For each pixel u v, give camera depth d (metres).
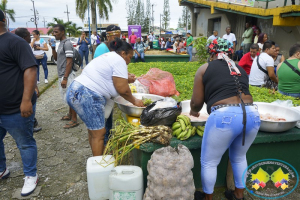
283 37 10.84
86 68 2.89
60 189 3.10
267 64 4.91
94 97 2.81
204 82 2.43
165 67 8.51
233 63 2.41
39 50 8.73
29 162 2.97
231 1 12.79
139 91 4.50
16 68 2.65
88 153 4.03
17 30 4.95
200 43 9.46
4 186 3.16
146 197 2.39
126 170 2.49
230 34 11.93
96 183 2.58
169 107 2.75
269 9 9.88
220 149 2.39
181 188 2.30
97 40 16.39
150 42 27.56
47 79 9.54
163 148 2.46
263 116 3.17
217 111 2.26
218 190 3.07
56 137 4.63
